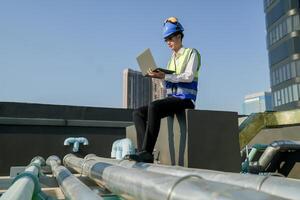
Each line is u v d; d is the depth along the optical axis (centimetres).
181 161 411
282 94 5112
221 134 414
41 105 813
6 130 759
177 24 430
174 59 436
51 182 422
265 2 5775
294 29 4925
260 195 120
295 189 175
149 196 181
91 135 834
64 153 792
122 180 242
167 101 401
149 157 382
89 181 410
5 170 736
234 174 230
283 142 580
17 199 162
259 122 624
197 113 406
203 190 136
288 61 4994
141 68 419
